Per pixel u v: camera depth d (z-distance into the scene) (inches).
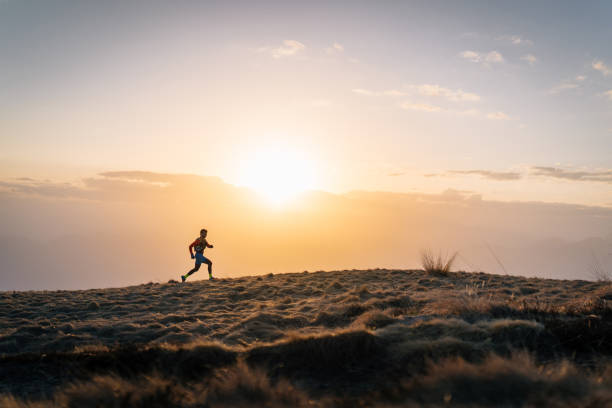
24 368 303.1
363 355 272.1
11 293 789.9
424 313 418.6
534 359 244.4
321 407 197.9
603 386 193.6
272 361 276.5
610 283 635.5
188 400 225.1
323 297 626.2
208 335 426.0
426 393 193.9
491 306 390.0
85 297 708.7
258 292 706.2
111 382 249.9
